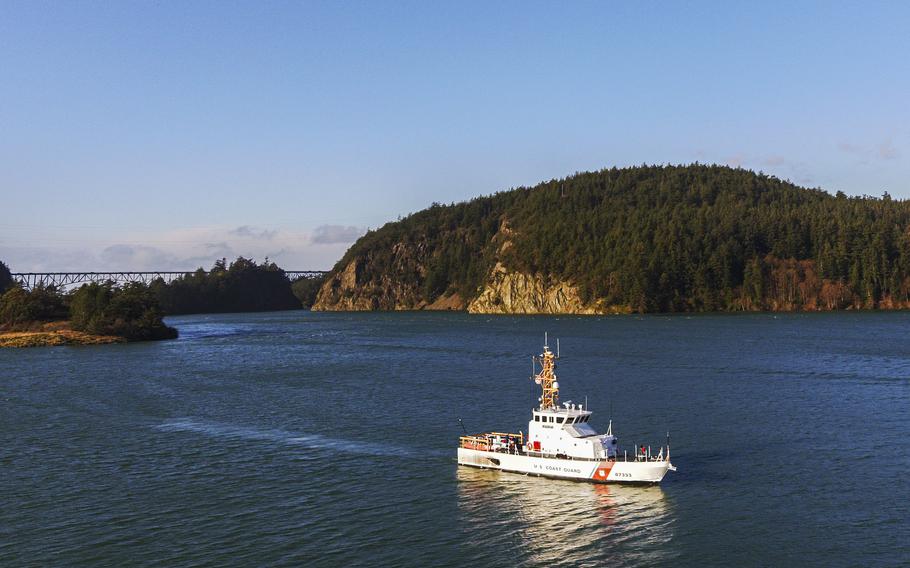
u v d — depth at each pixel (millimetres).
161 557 51594
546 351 70750
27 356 186000
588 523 56281
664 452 75875
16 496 65250
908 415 92000
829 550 50969
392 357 171750
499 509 59531
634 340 196625
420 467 71875
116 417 99375
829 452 74938
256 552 52125
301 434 86938
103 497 64625
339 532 55531
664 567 48938
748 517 57031
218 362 166875
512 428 88562
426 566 49469
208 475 70812
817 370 131625
